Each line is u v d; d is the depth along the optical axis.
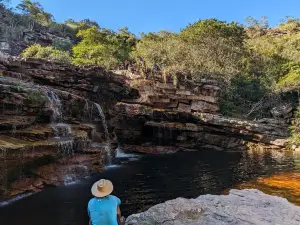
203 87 26.81
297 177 13.00
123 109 22.50
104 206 4.12
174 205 6.43
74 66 23.02
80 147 14.25
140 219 5.92
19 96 13.07
